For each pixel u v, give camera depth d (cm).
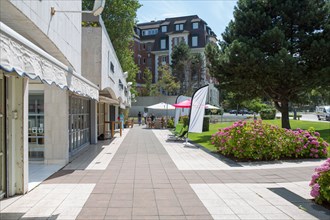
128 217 503
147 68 6306
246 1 1959
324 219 500
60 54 887
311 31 1880
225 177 816
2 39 359
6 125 612
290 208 555
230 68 1791
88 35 1284
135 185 719
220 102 6825
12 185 621
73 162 1047
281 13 1848
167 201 592
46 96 991
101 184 727
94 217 501
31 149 1025
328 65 1711
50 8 756
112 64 1688
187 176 826
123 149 1427
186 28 6544
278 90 1934
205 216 511
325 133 1967
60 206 557
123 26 3216
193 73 5912
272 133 1109
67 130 1009
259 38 1838
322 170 586
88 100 1619
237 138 1109
